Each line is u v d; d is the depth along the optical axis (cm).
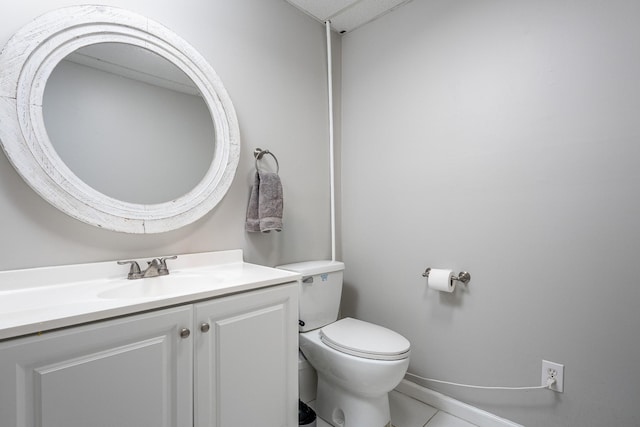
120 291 103
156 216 122
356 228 204
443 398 161
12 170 96
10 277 94
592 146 120
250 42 160
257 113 162
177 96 131
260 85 164
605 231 117
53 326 68
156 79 126
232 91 152
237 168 153
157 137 125
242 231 155
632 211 112
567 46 125
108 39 113
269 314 111
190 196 133
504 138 142
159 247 126
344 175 212
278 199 154
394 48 184
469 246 153
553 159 129
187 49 133
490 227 146
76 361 71
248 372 104
